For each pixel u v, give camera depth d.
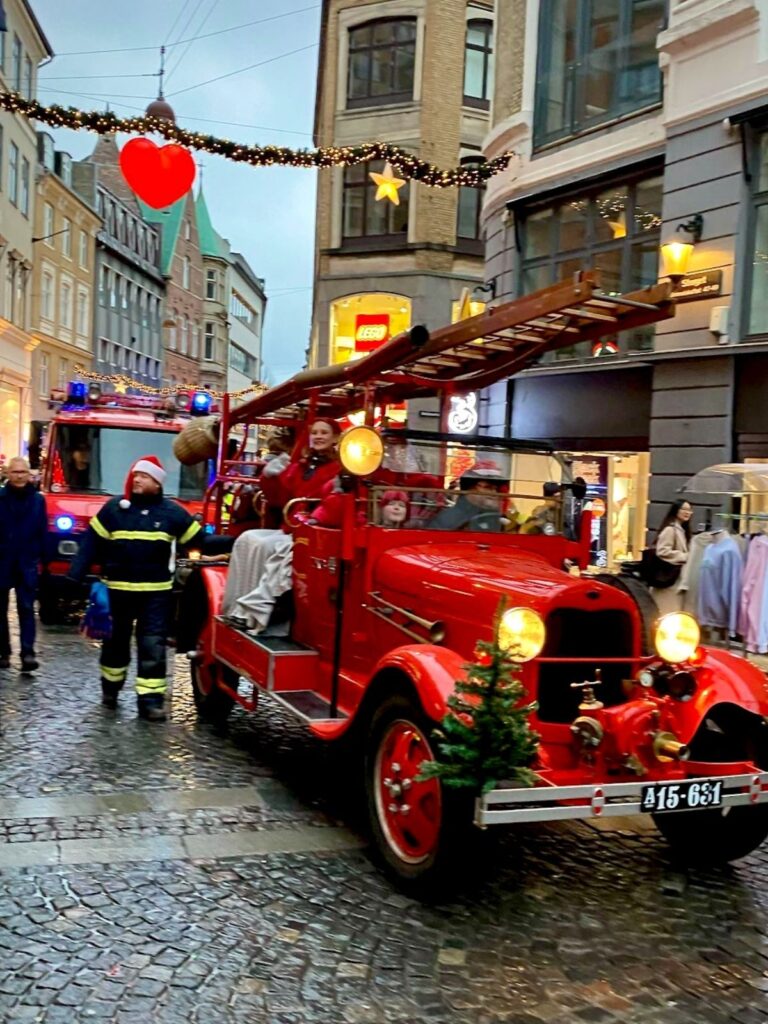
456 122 23.72
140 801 4.93
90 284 50.06
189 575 7.05
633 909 4.03
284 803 5.05
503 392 14.84
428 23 23.47
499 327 4.86
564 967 3.48
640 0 12.76
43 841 4.33
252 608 5.95
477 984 3.32
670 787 3.88
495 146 15.71
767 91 10.52
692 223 11.32
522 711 3.65
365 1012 3.11
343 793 5.28
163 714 6.63
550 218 14.35
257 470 8.35
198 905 3.79
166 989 3.17
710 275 11.12
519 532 5.55
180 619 7.04
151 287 63.38
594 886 4.27
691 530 11.15
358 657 5.18
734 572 9.52
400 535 5.17
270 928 3.64
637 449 12.63
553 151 14.19
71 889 3.87
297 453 6.41
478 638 4.28
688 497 11.46
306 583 5.73
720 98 11.02
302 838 4.58
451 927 3.75
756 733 4.41
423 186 23.16
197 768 5.57
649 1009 3.23
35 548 7.77
